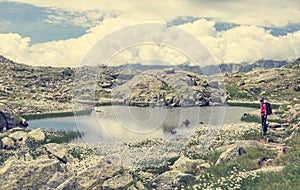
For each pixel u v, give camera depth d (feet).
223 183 61.00
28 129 139.03
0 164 82.48
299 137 86.12
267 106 104.83
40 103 319.27
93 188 65.21
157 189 63.72
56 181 67.00
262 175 61.87
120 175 67.41
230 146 78.89
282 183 56.75
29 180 65.82
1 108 143.02
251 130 110.52
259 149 75.97
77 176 67.31
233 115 173.06
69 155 86.22
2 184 64.03
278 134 104.12
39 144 102.12
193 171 68.49
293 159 67.62
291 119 133.08
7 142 97.96
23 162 69.97
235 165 68.44
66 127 152.56
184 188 62.90
